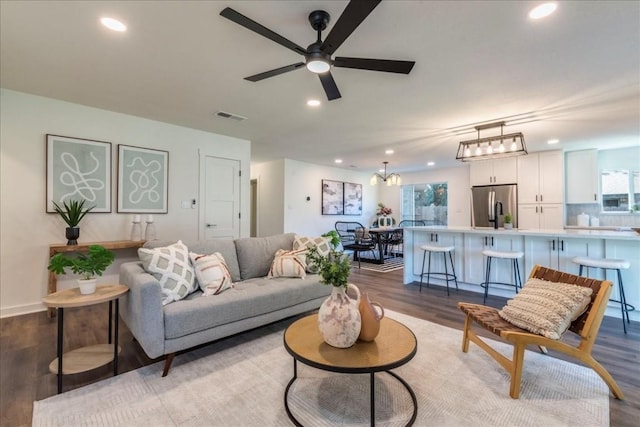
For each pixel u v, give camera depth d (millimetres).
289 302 2719
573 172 5699
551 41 2123
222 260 2736
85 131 3488
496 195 6266
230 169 4859
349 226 8391
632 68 2514
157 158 4047
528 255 3658
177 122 4098
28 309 3174
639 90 2967
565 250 3400
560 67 2506
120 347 2406
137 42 2170
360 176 8875
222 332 2268
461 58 2361
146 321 1915
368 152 6008
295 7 1789
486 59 2377
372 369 1427
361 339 1686
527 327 1857
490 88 2924
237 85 2893
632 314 3025
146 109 3584
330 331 1612
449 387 1861
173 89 2998
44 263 3258
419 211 8680
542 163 5793
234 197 4922
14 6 1771
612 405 1692
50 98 3266
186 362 2191
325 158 6754
